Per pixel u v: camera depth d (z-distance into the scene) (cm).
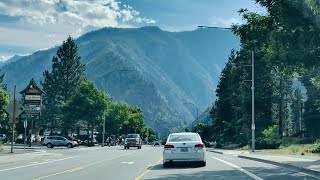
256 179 1825
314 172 2052
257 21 2631
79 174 2062
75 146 7225
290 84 7919
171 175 1978
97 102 8731
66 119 8925
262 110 7688
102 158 3516
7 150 4569
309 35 2255
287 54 2425
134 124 13238
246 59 8219
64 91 11225
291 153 4250
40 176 1975
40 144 8344
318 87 3503
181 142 2428
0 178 1889
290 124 11675
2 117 6550
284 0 2272
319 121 7481
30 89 6238
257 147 6041
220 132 9525
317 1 2080
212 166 2567
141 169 2342
